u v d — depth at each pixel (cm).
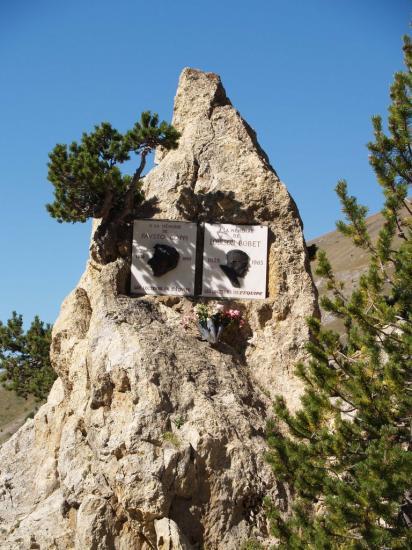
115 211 1916
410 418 1419
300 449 1412
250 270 1872
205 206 1938
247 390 1697
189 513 1464
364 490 1247
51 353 1861
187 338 1736
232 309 1834
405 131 1639
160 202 1936
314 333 1543
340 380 1473
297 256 1897
